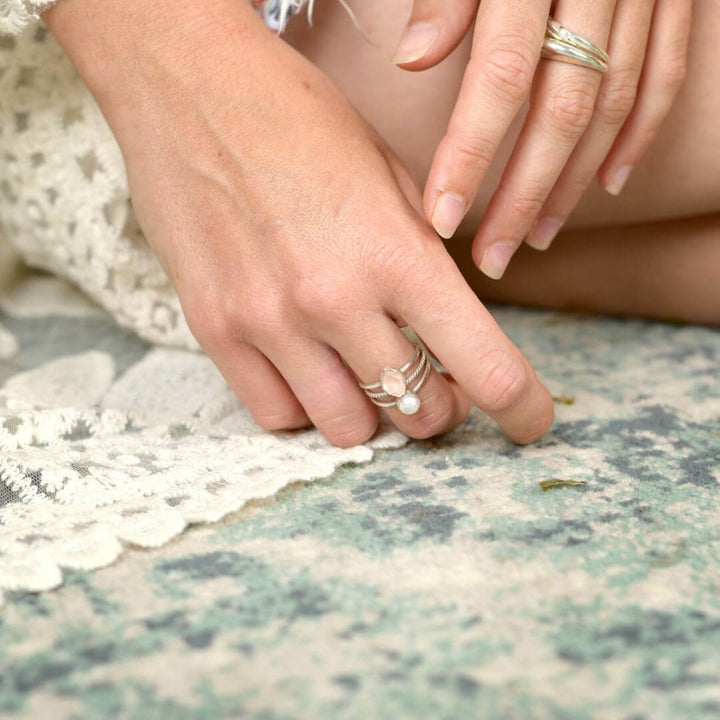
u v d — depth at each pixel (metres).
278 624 0.46
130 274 0.64
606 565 0.48
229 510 0.51
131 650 0.45
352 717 0.43
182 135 0.54
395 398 0.54
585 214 0.63
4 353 0.65
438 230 0.53
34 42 0.62
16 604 0.47
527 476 0.53
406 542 0.50
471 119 0.52
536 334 0.68
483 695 0.43
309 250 0.53
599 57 0.53
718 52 0.59
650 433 0.57
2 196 0.67
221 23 0.55
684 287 0.66
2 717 0.43
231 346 0.55
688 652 0.45
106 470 0.53
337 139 0.54
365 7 0.60
